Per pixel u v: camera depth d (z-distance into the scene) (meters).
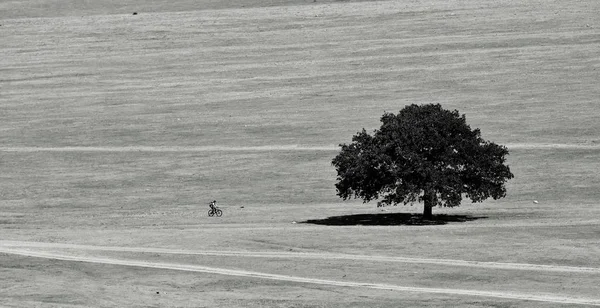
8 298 142.50
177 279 154.75
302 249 181.12
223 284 151.38
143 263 167.75
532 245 180.25
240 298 142.50
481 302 137.25
